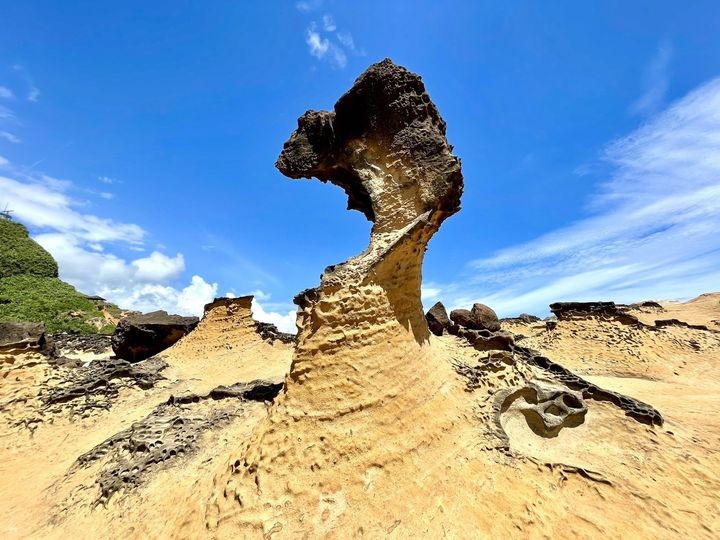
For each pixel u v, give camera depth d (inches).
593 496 287.6
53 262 1604.3
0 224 1576.0
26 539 272.8
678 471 326.0
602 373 743.1
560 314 982.4
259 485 257.8
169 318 946.1
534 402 405.7
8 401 470.6
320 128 446.9
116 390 549.6
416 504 259.3
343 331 327.3
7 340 531.5
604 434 377.4
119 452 363.3
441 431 326.3
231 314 922.7
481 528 248.1
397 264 374.9
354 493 259.3
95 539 263.3
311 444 280.1
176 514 265.1
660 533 256.4
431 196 370.3
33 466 381.1
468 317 862.5
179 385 621.9
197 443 361.7
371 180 401.7
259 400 463.2
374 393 311.9
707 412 484.1
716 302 1589.6
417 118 398.6
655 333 898.7
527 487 288.5
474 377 415.5
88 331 1298.0
